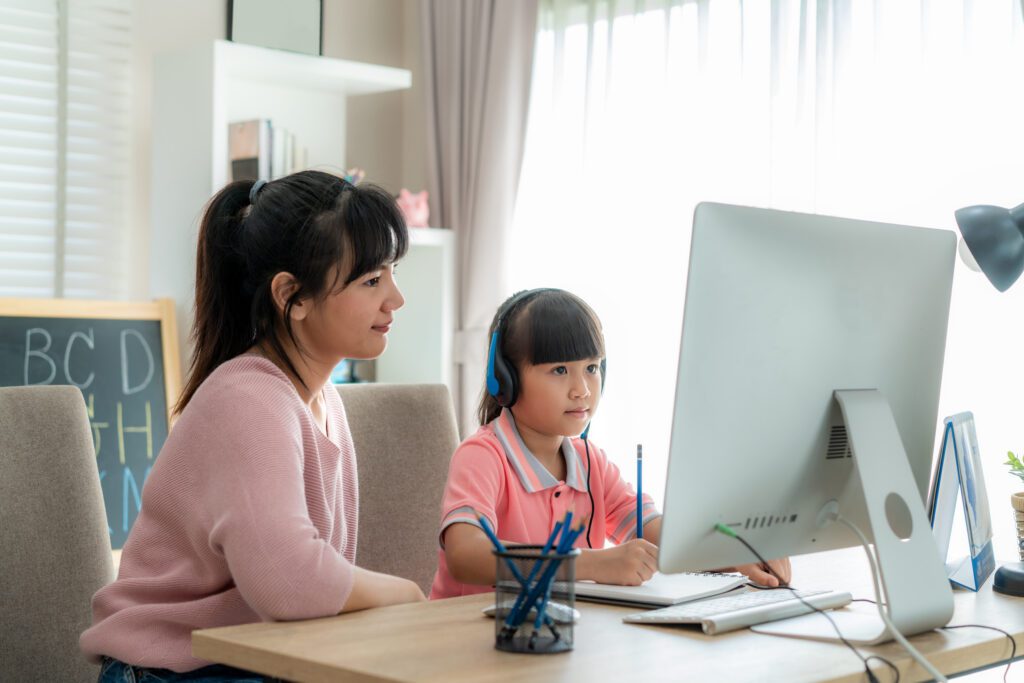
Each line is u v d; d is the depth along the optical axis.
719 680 0.88
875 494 1.09
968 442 1.41
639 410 2.77
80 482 1.43
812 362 1.09
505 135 3.01
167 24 2.93
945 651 1.02
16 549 1.35
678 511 1.02
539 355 1.47
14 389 1.40
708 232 1.00
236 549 1.08
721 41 2.63
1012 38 2.16
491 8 3.06
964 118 2.22
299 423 1.20
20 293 2.71
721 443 1.03
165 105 2.78
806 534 1.13
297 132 3.06
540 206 3.05
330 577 1.08
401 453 1.71
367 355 1.26
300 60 2.83
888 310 1.17
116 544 2.52
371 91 3.12
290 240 1.22
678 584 1.22
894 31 2.33
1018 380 2.12
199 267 1.32
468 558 1.31
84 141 2.80
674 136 2.72
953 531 1.68
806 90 2.45
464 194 3.13
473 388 3.06
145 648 1.16
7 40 2.68
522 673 0.88
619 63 2.84
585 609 1.15
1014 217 1.38
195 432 1.17
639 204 2.79
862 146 2.37
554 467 1.56
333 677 0.90
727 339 1.02
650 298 2.76
